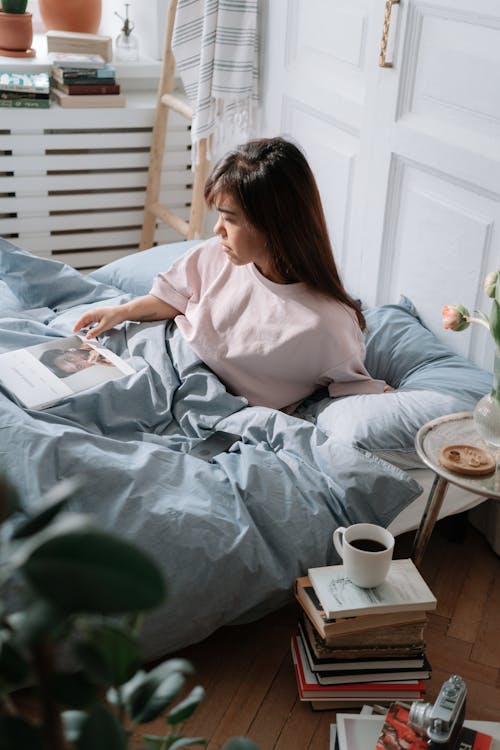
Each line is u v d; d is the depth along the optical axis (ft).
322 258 6.13
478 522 6.44
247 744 1.99
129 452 5.24
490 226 6.43
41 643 1.43
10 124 9.71
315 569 4.85
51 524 1.42
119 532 4.71
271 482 5.21
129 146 10.31
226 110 9.12
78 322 6.69
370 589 4.70
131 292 7.91
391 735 4.24
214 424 5.94
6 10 10.43
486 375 6.38
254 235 6.00
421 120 6.93
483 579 6.02
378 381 6.29
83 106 9.90
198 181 9.71
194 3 8.94
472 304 6.76
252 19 8.66
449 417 5.47
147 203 10.63
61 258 10.75
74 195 10.38
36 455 4.85
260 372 6.31
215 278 6.70
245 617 5.13
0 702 1.65
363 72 7.58
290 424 5.70
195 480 5.14
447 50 6.53
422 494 5.66
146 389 6.05
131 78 10.89
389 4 6.87
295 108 8.73
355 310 6.39
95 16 10.96
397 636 4.74
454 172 6.63
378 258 7.76
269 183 5.80
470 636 5.50
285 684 5.04
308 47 8.32
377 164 7.52
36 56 10.68
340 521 5.28
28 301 7.50
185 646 4.99
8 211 10.21
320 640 4.68
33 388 5.84
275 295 6.25
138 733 4.64
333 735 4.58
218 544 4.84
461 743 4.23
